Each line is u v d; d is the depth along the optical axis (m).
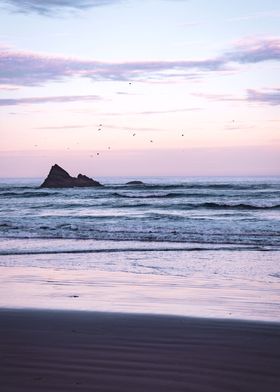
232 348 6.30
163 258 15.71
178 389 4.92
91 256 16.28
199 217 32.16
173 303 9.30
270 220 28.86
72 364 5.62
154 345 6.42
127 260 15.34
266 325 7.54
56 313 8.40
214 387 4.97
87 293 10.31
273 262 14.73
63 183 98.69
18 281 11.83
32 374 5.29
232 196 55.31
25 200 57.34
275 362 5.73
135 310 8.66
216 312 8.51
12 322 7.74
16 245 19.33
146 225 26.52
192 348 6.29
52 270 13.51
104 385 5.00
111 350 6.18
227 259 15.38
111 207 44.09
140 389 4.91
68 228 25.56
